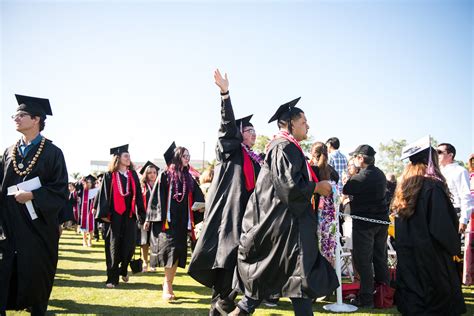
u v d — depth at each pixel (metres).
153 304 4.88
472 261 5.69
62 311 4.49
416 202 3.69
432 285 3.59
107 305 4.79
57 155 3.91
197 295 5.41
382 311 4.66
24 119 3.77
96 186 11.71
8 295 3.70
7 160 3.85
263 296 3.22
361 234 4.80
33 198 3.61
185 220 5.17
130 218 6.07
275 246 3.17
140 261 6.23
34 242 3.63
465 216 4.98
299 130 3.52
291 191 3.06
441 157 5.47
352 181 4.85
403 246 3.79
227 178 3.92
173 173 5.20
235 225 3.75
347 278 6.27
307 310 3.15
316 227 3.24
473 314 4.49
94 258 8.88
